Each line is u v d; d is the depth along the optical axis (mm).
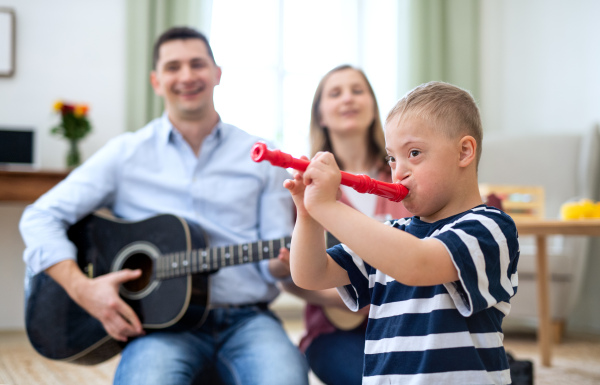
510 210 2234
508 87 3867
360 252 748
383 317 859
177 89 1659
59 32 3275
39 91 3234
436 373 777
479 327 806
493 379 794
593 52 3330
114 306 1497
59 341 1581
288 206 1743
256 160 743
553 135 3293
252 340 1446
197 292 1498
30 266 1599
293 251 864
